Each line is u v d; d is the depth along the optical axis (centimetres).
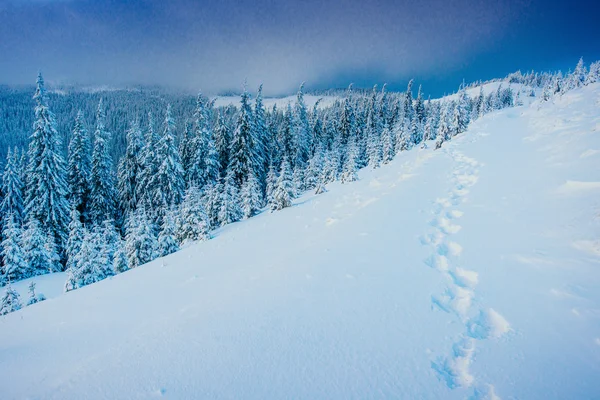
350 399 333
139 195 4144
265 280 657
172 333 486
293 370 381
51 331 703
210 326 495
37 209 3125
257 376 374
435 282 589
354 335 444
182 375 386
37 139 3197
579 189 841
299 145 5312
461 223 867
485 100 9594
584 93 2567
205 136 4084
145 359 425
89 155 3988
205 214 2408
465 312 492
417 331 449
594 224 645
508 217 830
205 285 798
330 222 1214
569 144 1280
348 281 609
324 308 520
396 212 1059
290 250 926
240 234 1503
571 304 459
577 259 566
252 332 466
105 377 395
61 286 2302
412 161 2480
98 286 1059
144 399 351
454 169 1600
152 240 2225
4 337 730
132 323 643
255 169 4206
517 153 1516
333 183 3309
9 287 1686
